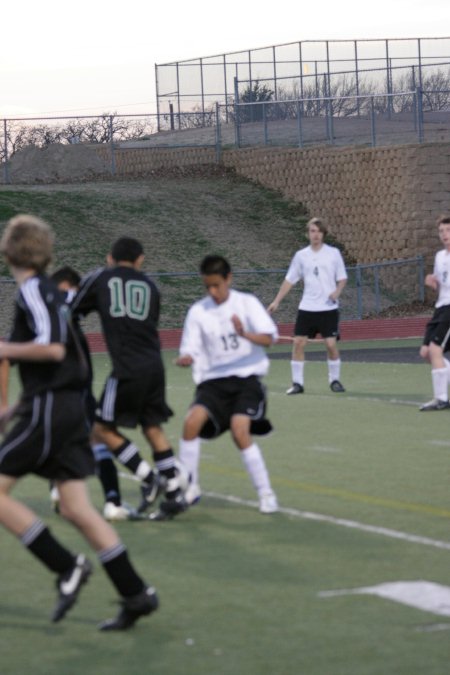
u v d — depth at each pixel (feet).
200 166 337.93
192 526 68.64
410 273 272.51
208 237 291.58
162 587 55.47
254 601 53.06
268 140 326.03
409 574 57.47
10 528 47.44
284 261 284.20
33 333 47.88
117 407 68.69
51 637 48.01
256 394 71.61
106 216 296.51
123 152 355.77
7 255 48.01
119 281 69.05
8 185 325.62
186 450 71.82
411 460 91.30
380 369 166.71
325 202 299.38
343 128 310.86
